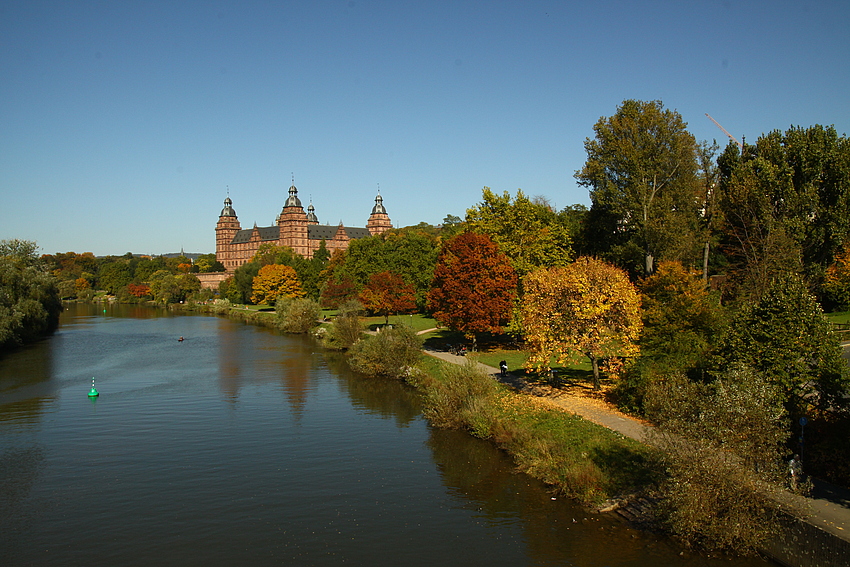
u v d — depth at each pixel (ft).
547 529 72.33
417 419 125.59
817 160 157.48
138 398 146.51
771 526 61.67
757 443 63.72
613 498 76.79
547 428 99.35
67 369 188.65
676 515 64.08
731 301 158.81
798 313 79.56
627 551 65.98
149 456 102.06
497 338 210.38
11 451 104.78
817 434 73.61
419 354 175.42
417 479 90.48
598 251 218.18
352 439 111.75
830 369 76.84
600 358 135.33
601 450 87.35
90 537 72.49
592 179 202.69
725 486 62.23
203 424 122.52
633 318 115.14
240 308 456.04
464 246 185.16
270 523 75.92
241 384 164.25
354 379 171.42
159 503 82.28
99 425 121.70
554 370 137.49
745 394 65.41
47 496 84.79
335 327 237.45
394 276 279.28
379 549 68.74
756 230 153.17
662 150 191.72
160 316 418.72
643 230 182.91
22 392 153.38
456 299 181.68
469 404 115.85
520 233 207.92
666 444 70.33
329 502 82.33
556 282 119.55
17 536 72.90
